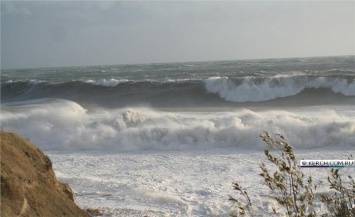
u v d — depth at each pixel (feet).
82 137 53.16
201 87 107.45
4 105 98.68
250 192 31.17
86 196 30.89
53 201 19.60
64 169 41.19
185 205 28.76
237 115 61.16
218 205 28.60
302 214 11.86
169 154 46.62
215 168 39.63
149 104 101.50
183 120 58.59
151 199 29.94
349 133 48.21
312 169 35.24
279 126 50.06
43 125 57.41
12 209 16.61
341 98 93.09
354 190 13.01
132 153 48.03
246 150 46.85
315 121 54.03
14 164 18.99
